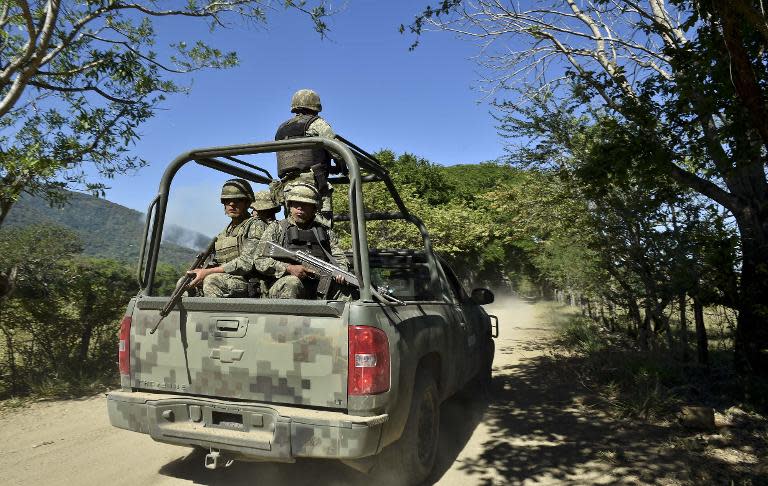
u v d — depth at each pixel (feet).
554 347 37.06
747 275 22.13
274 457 10.12
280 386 10.56
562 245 39.40
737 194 22.09
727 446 15.25
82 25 26.37
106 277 27.27
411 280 17.47
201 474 13.24
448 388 14.82
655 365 23.11
